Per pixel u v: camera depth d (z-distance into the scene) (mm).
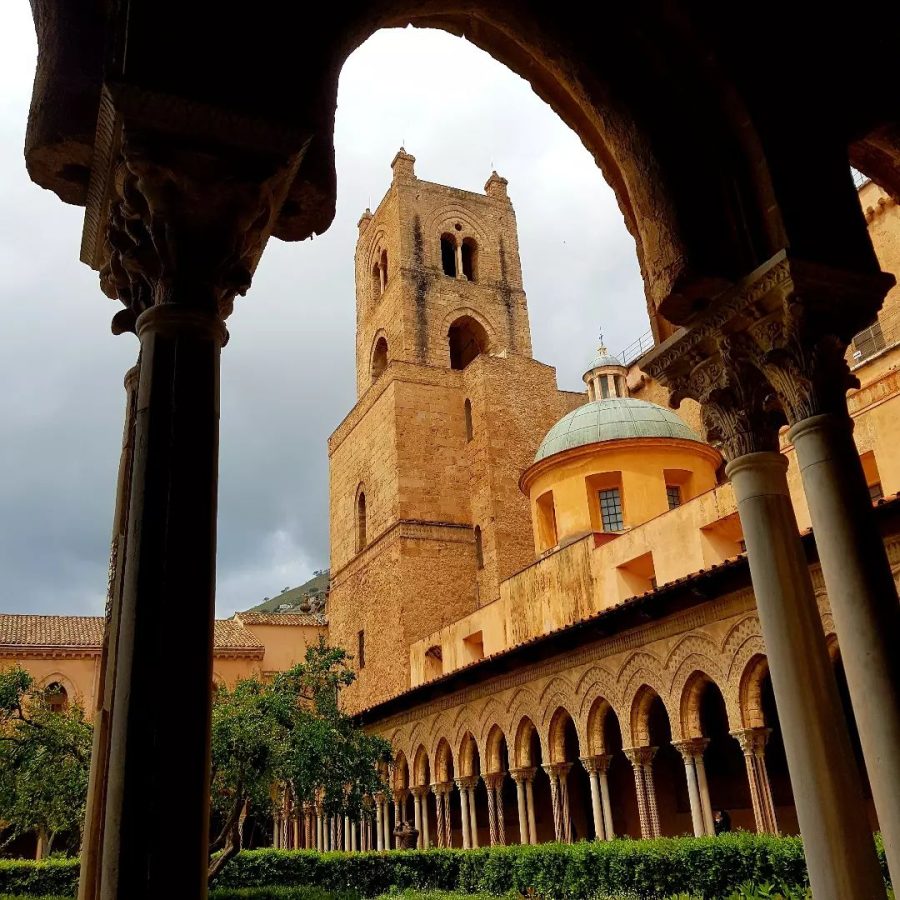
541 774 31719
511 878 19844
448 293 47156
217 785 20844
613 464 30375
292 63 4582
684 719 19234
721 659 18375
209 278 4461
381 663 39906
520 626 29594
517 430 41469
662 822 26766
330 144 4762
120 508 4688
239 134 4344
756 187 6383
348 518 46250
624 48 6438
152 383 4242
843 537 5699
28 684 23422
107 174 4676
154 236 4398
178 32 4332
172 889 3461
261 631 51156
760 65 6469
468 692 28031
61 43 4805
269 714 21484
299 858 27562
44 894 26859
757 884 13344
